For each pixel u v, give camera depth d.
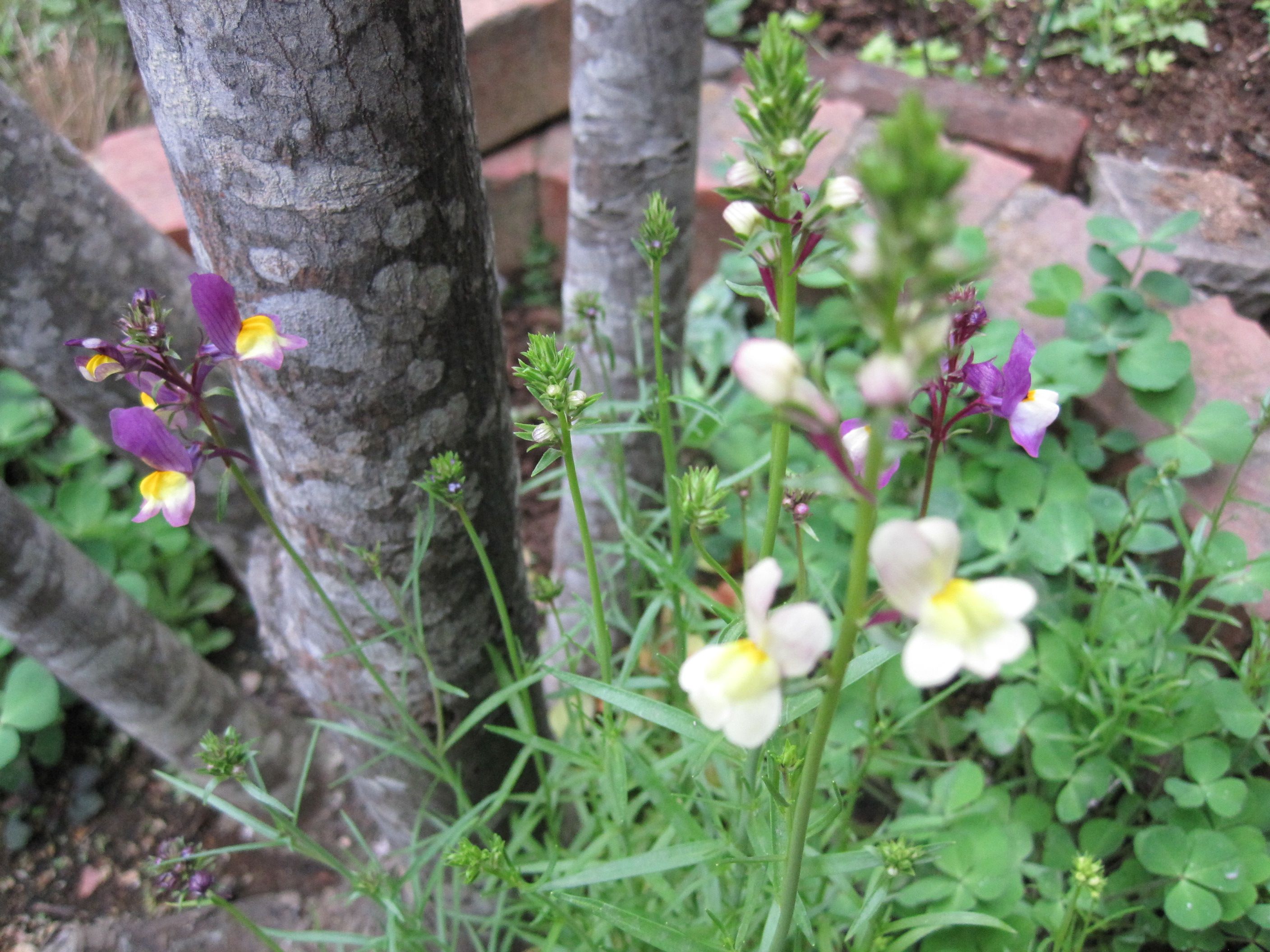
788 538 0.37
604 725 0.22
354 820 0.37
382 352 0.19
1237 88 0.57
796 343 0.44
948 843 0.19
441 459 0.20
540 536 0.47
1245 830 0.28
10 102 0.25
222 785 0.35
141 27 0.16
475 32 0.48
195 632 0.43
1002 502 0.38
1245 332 0.41
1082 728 0.31
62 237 0.27
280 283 0.18
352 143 0.17
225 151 0.17
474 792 0.30
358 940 0.24
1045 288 0.41
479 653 0.27
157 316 0.18
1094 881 0.21
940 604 0.12
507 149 0.54
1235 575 0.31
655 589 0.33
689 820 0.22
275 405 0.20
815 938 0.25
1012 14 0.65
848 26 0.65
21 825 0.38
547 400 0.18
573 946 0.27
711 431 0.41
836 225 0.11
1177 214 0.50
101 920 0.35
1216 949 0.28
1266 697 0.29
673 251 0.35
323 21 0.15
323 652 0.26
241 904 0.35
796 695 0.17
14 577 0.26
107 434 0.33
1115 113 0.58
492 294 0.21
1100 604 0.31
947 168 0.10
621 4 0.30
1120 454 0.40
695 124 0.33
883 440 0.11
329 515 0.22
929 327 0.11
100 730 0.41
